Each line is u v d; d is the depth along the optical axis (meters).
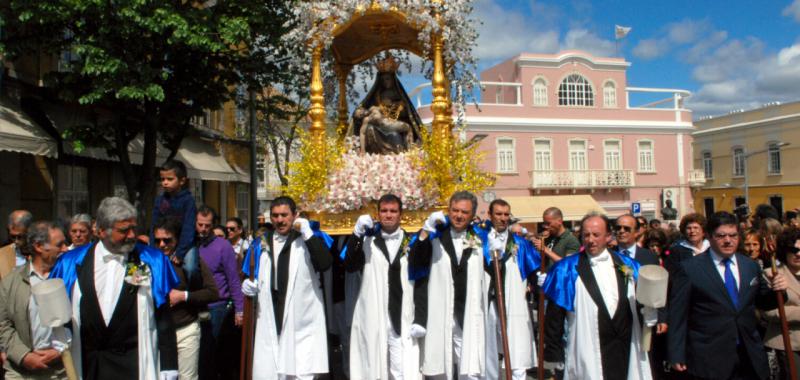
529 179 31.42
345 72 8.56
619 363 4.86
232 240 8.62
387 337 5.79
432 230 5.59
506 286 6.31
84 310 4.53
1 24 8.88
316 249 5.61
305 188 6.85
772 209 8.73
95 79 9.09
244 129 18.48
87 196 12.46
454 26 7.08
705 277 4.92
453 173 6.82
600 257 5.07
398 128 7.57
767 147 37.88
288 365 5.67
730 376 4.82
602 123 32.59
